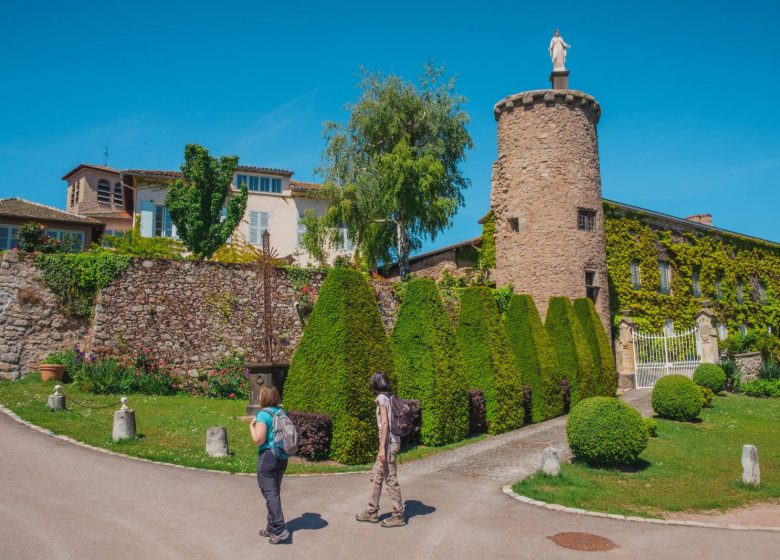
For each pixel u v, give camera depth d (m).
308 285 19.44
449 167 28.00
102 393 14.88
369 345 11.62
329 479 9.50
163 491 8.00
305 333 11.81
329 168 26.61
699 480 10.48
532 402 16.80
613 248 27.55
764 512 8.78
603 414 10.76
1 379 15.48
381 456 7.21
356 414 10.92
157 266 17.34
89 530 6.40
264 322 18.53
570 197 24.52
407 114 26.70
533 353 17.34
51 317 16.33
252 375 14.11
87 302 16.70
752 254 36.59
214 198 23.03
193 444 10.81
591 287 24.61
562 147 24.81
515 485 9.23
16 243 23.95
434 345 13.52
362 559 6.03
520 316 17.98
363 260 27.55
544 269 24.09
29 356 15.95
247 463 9.82
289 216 30.70
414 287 14.19
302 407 11.35
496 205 26.36
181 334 17.25
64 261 16.61
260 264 17.98
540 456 11.65
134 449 10.07
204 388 17.11
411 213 25.72
